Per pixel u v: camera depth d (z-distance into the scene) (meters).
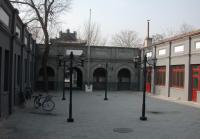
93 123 14.19
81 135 11.41
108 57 40.81
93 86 41.03
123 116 16.75
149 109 20.50
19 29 20.08
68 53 39.31
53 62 38.88
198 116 17.38
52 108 18.36
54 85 39.09
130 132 12.21
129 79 42.03
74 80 50.25
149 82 38.09
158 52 34.88
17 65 20.03
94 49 40.38
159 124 14.34
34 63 36.03
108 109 19.91
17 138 10.65
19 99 19.97
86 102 24.44
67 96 30.12
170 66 31.69
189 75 27.45
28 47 26.78
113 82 40.94
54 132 11.86
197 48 26.22
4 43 14.57
